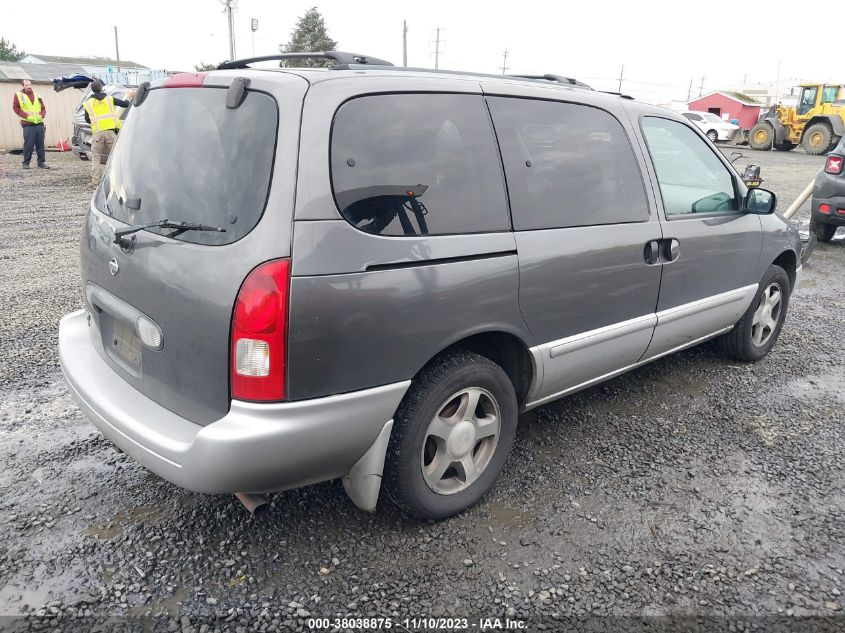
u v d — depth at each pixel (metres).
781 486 3.33
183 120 2.67
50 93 21.08
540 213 3.05
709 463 3.53
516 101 3.08
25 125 15.28
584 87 3.76
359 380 2.46
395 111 2.63
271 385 2.29
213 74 2.69
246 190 2.35
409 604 2.51
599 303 3.34
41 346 4.81
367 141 2.52
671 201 3.76
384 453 2.64
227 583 2.57
